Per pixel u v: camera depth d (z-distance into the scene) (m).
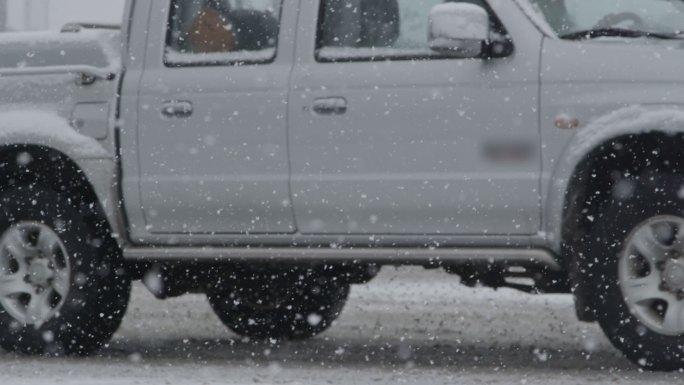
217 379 12.59
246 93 13.68
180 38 14.18
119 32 14.65
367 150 13.21
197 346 16.02
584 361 14.11
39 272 14.38
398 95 13.09
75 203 14.45
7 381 12.46
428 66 13.04
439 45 12.62
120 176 14.20
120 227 14.22
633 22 13.12
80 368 13.53
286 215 13.61
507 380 12.37
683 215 12.34
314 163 13.41
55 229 14.30
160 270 14.54
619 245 12.48
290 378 12.66
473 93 12.84
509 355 14.84
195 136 13.89
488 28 12.68
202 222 13.98
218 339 16.86
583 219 12.80
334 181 13.34
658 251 12.43
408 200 13.07
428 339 16.81
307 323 16.41
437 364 13.98
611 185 12.89
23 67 14.62
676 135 12.50
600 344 16.03
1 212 14.43
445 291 25.08
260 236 13.79
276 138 13.55
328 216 13.44
